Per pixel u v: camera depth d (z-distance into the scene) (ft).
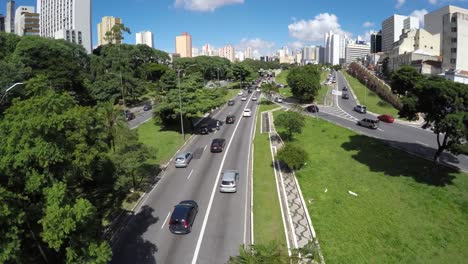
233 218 91.04
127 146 102.06
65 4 492.95
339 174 120.88
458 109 102.37
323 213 93.45
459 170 115.55
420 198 100.99
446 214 92.63
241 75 445.78
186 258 74.64
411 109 111.14
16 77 195.83
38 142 51.85
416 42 408.46
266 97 331.36
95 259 54.13
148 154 106.42
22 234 51.39
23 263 50.44
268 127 200.23
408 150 139.03
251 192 107.34
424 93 105.91
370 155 137.59
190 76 222.07
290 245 78.38
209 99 200.44
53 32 526.57
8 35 307.78
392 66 422.41
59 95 61.82
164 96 211.20
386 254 78.59
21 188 53.31
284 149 123.65
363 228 87.66
